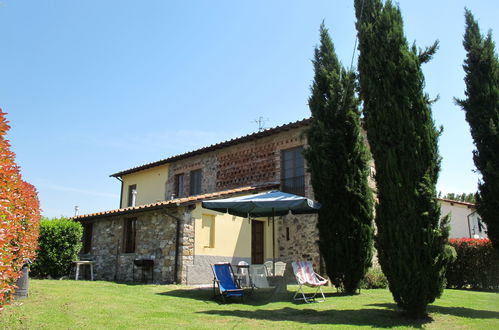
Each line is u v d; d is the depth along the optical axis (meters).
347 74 11.30
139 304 7.89
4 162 4.21
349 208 10.53
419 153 7.38
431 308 8.15
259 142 15.91
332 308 8.16
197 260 12.13
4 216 4.30
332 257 10.47
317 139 11.09
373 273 12.30
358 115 11.02
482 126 9.82
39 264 13.29
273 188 14.58
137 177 21.95
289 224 14.27
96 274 15.26
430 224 7.18
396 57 7.95
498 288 12.96
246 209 11.07
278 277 10.51
